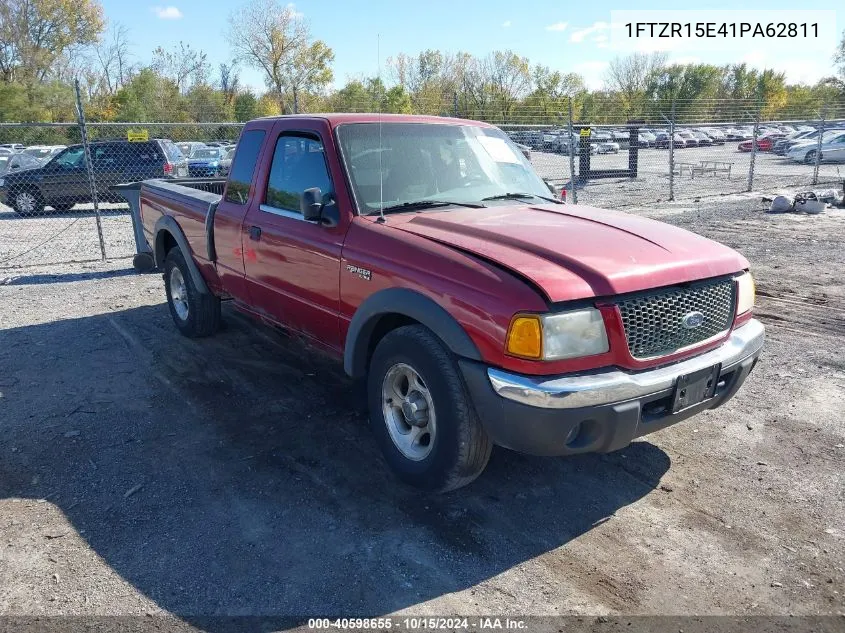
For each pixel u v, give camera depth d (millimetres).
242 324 6730
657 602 2824
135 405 4812
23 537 3273
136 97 48281
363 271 3682
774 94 58219
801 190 19578
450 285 3199
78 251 11477
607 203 16750
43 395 4996
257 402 4855
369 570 3033
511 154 4898
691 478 3801
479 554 3146
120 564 3076
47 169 16625
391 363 3559
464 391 3207
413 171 4242
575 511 3496
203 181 7363
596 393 2963
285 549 3184
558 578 2979
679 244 3561
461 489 3695
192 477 3832
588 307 3027
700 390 3342
